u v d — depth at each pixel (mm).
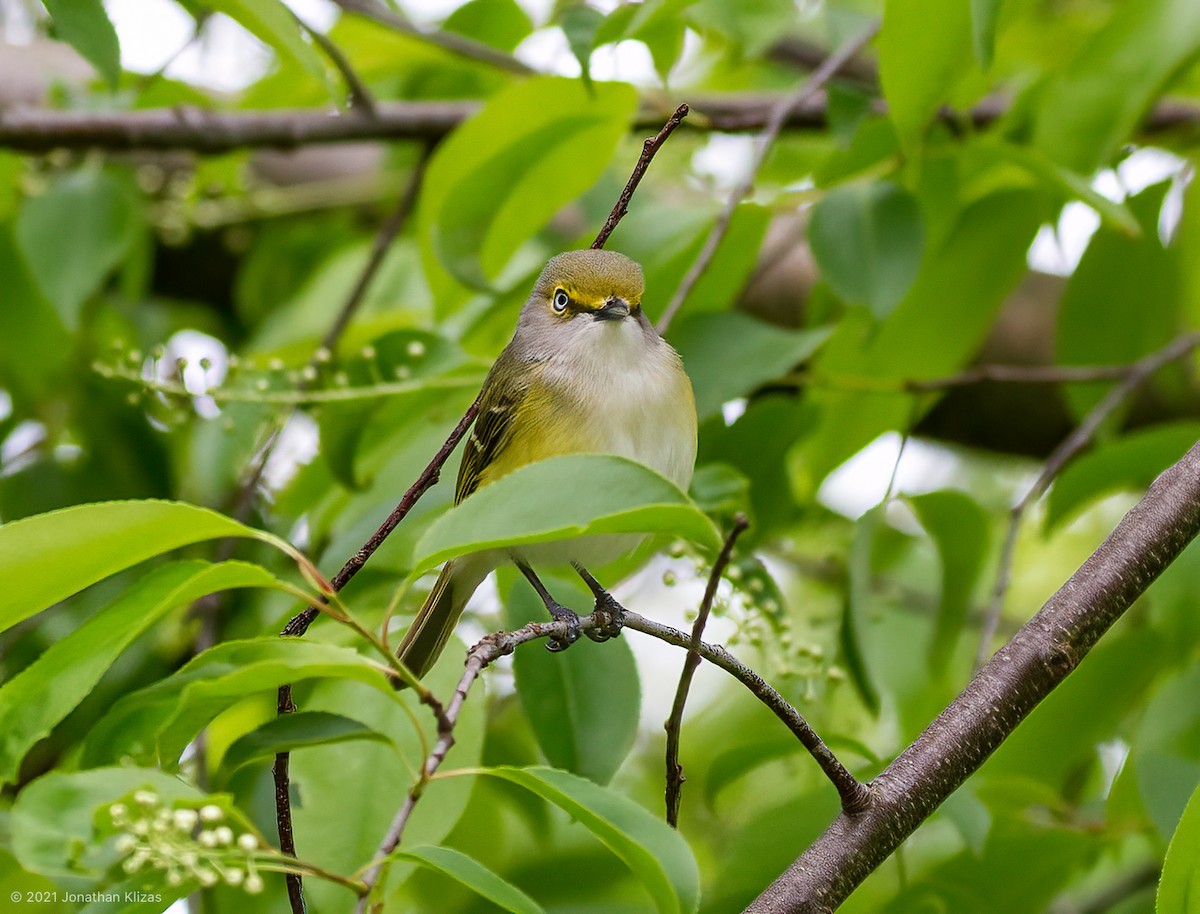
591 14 9266
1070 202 11742
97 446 12680
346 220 14719
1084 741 10234
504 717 12297
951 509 10516
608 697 8188
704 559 8641
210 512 5051
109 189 11570
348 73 11109
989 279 11133
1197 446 7535
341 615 5094
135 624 5160
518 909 5234
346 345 11898
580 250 10453
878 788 6613
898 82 9117
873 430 11461
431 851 5371
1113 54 10148
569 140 10180
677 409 9555
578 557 9062
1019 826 9609
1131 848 12430
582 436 9586
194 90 12688
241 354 12906
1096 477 10688
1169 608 9617
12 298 12641
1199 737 8750
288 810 6234
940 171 10562
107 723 5590
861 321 11195
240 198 13664
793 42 14773
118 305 13477
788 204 10586
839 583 12453
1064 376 10898
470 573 9375
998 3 8008
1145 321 11695
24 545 4984
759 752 8969
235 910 8836
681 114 7641
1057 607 7082
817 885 6391
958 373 11633
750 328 9859
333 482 10938
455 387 10211
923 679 12086
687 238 10586
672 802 6203
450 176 10391
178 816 4824
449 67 13422
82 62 15281
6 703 5266
